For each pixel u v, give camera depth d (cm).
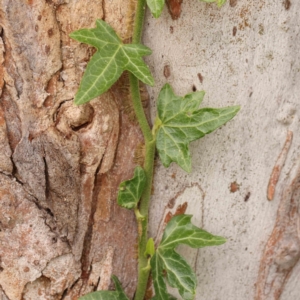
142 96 58
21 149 58
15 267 59
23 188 58
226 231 61
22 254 59
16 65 57
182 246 60
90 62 56
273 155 61
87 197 58
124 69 56
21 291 59
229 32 58
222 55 58
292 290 64
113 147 58
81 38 56
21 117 57
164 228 60
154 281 59
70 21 56
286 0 58
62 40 57
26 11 56
